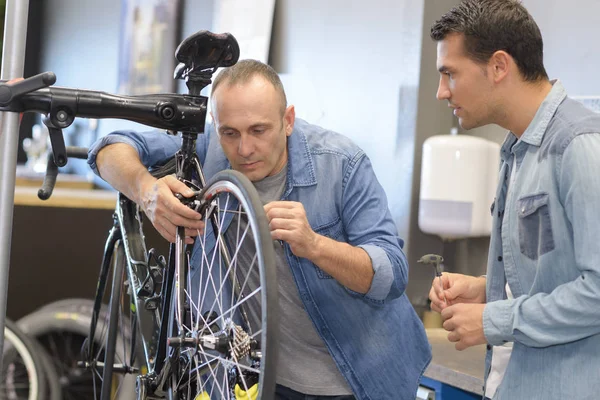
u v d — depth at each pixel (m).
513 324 1.66
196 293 1.98
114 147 2.01
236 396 1.53
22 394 3.54
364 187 2.03
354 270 1.82
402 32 3.51
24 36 1.79
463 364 2.81
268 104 1.79
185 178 1.85
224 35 1.74
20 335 3.43
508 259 1.79
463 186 3.20
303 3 4.23
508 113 1.78
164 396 1.77
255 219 1.46
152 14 6.02
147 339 2.19
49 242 3.75
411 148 3.45
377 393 2.05
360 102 3.78
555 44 3.09
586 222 1.58
